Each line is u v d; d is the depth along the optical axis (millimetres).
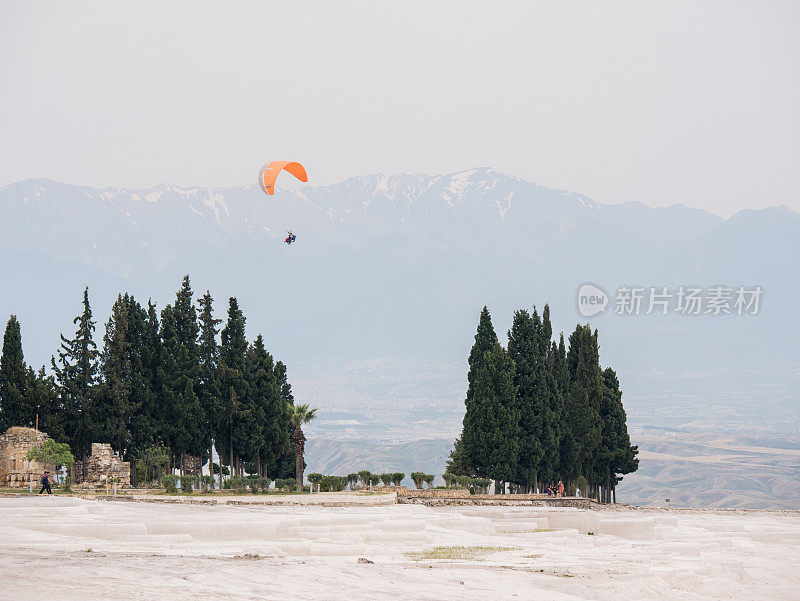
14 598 58344
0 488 162125
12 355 185625
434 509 160000
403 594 73312
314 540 107750
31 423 181875
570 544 127062
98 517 109750
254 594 66500
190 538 97062
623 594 87125
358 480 189375
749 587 103750
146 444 188750
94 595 60844
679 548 123938
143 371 194125
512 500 188375
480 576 86812
